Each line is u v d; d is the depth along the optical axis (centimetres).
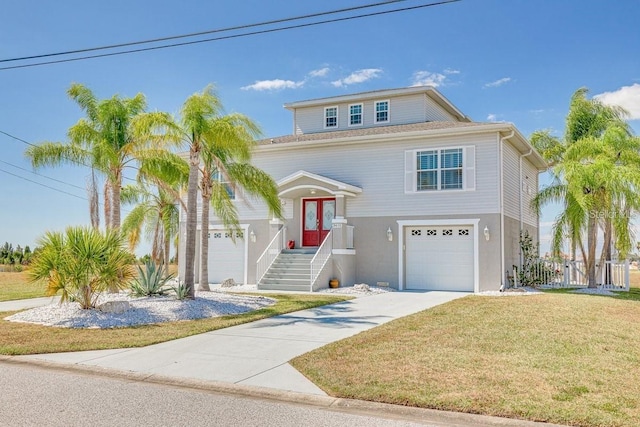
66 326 1095
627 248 1869
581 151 1980
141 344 912
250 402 609
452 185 1962
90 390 655
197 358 813
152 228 2817
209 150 1659
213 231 2388
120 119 1702
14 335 995
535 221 2609
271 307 1405
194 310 1275
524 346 866
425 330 1020
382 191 2081
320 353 824
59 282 1197
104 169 1677
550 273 2119
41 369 769
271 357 817
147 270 1499
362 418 552
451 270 1972
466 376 679
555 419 527
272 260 2134
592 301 1491
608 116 2259
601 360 769
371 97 2502
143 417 552
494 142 1905
